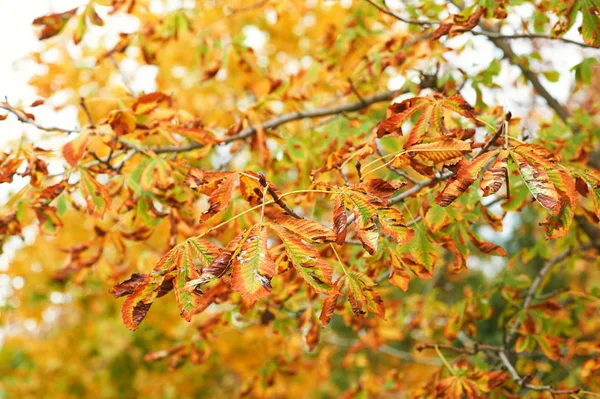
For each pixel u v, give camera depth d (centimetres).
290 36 425
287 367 296
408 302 368
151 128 213
